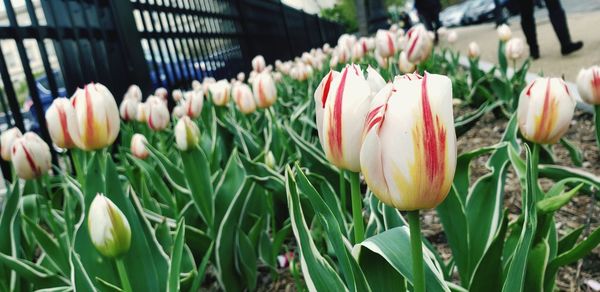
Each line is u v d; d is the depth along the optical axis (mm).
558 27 1840
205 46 1928
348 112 245
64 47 983
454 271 567
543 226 341
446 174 200
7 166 787
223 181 561
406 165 196
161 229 512
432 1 3436
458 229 417
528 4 1875
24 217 489
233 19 2459
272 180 570
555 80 358
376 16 6234
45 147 518
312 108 897
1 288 518
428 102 192
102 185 424
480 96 1298
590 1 4301
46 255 505
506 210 328
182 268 506
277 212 687
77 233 411
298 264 624
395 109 195
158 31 1456
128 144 878
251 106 752
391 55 862
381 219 393
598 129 585
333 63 1298
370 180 210
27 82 888
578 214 671
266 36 3135
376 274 274
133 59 1148
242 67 2477
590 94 569
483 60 2385
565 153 935
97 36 1104
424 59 788
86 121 412
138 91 951
